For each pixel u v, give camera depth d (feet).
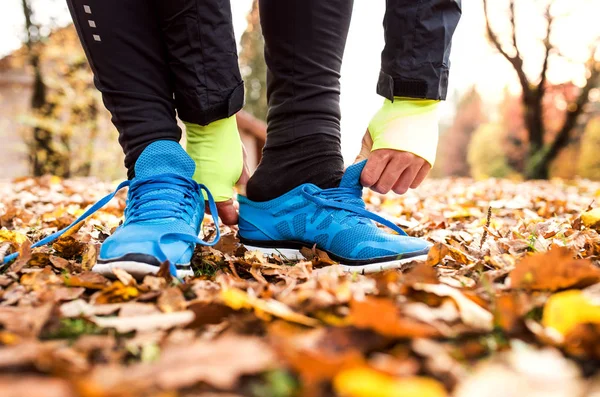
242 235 5.92
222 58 5.15
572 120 53.36
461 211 10.11
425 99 5.03
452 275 4.35
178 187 5.02
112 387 2.03
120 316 3.27
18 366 2.29
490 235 6.70
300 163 5.52
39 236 6.73
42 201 12.49
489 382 2.02
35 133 34.91
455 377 2.25
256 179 5.75
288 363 2.31
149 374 2.19
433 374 2.29
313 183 5.49
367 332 2.54
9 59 45.32
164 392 2.10
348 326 2.59
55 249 5.48
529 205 11.55
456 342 2.68
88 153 35.70
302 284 3.88
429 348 2.43
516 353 2.38
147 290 3.86
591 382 2.15
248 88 75.46
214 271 5.03
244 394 2.17
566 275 3.51
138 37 4.92
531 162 55.67
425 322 2.71
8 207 9.58
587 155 72.90
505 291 3.66
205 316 3.09
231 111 5.40
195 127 5.62
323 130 5.54
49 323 3.06
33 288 4.01
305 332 2.84
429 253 4.80
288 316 2.89
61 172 35.45
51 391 1.89
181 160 5.14
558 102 62.69
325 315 3.03
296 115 5.51
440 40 4.83
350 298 3.11
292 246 5.63
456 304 3.07
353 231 5.15
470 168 119.34
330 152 5.56
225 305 3.12
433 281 3.65
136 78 4.99
